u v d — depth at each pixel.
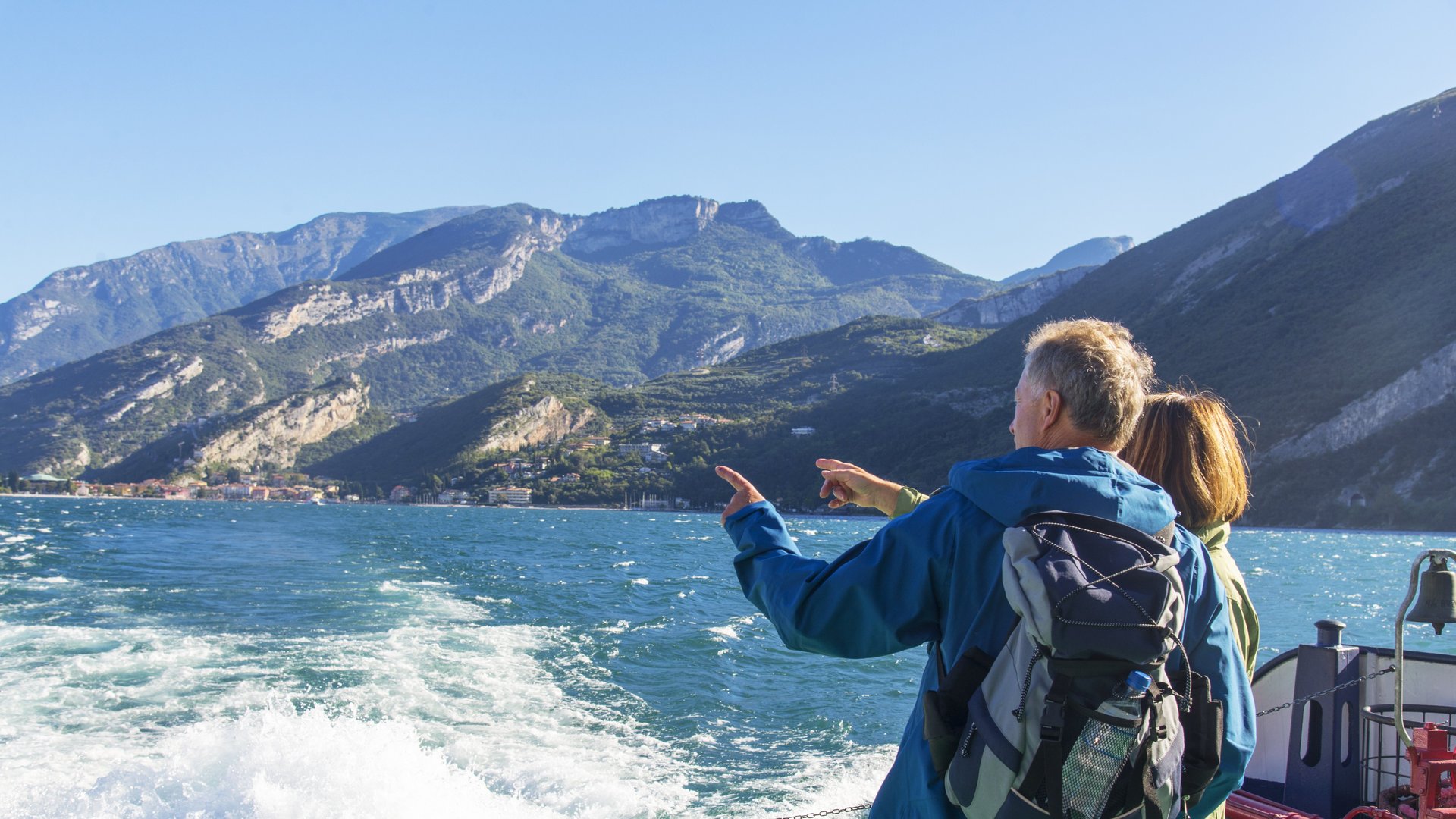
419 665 16.09
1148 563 1.90
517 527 104.81
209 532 77.12
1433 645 21.72
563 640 19.80
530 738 11.86
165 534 73.50
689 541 77.19
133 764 9.70
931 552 2.05
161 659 16.19
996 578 1.98
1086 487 1.99
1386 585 39.62
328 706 12.89
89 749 10.61
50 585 30.30
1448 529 95.88
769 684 15.88
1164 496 2.11
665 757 11.38
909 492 2.90
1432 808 3.44
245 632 19.69
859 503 3.00
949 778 1.96
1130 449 3.06
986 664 1.95
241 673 14.98
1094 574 1.86
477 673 15.61
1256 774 4.95
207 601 25.94
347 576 35.41
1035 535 1.93
